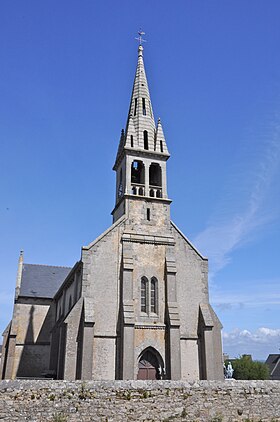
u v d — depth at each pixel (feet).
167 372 101.91
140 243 112.78
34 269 193.67
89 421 62.49
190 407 67.31
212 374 102.37
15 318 166.40
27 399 61.98
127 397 65.36
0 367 159.02
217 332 107.96
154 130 131.34
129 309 102.37
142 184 120.67
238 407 69.41
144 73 140.36
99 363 97.60
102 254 107.76
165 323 106.42
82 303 101.40
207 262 116.67
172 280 110.11
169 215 119.14
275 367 274.98
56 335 140.15
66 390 63.82
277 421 69.36
